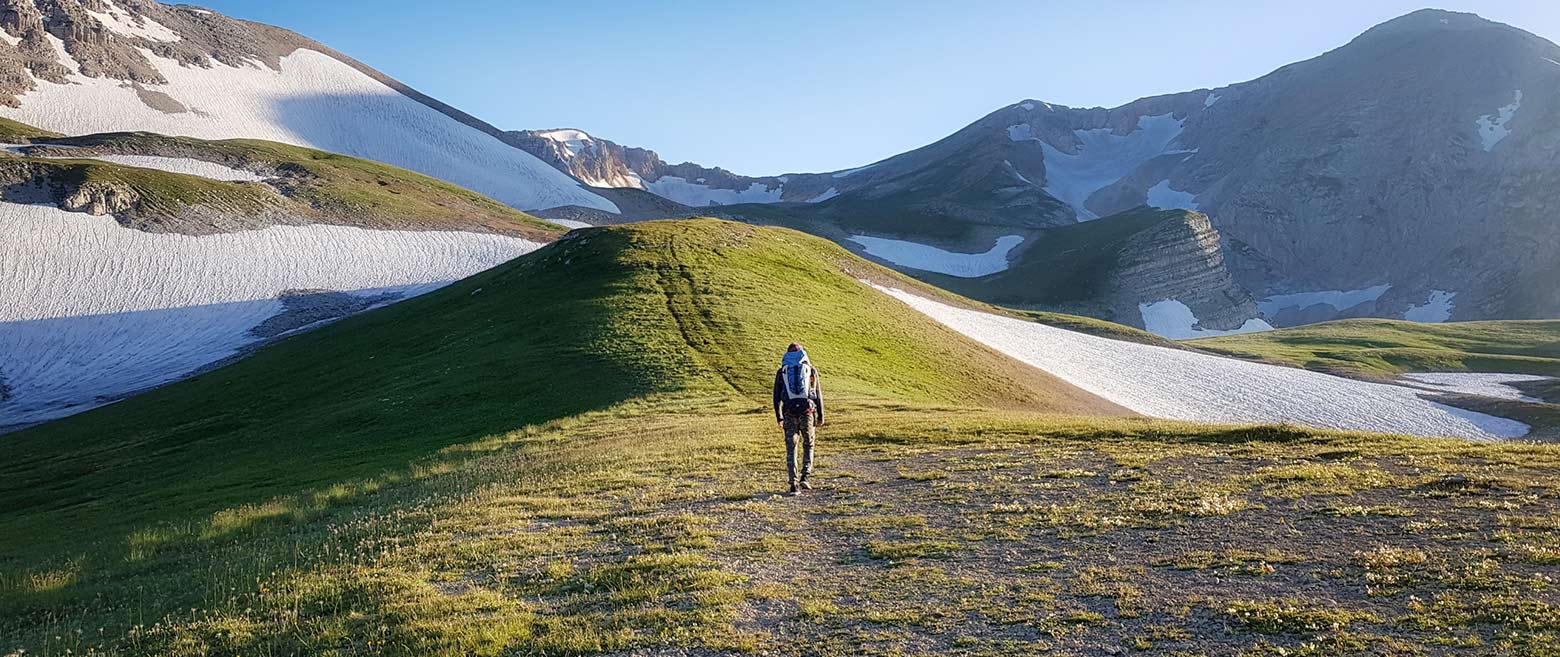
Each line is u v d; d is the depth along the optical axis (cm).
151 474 4391
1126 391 8700
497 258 15012
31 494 4319
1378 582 959
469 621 1034
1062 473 1798
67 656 1119
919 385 5088
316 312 12012
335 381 6066
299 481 3206
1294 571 1031
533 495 1867
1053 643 854
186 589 1433
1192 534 1244
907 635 902
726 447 2436
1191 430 2375
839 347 5434
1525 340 15750
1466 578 935
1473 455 1731
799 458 2223
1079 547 1215
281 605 1188
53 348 10406
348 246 14562
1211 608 920
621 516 1605
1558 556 980
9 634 1338
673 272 6944
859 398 3778
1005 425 2700
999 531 1334
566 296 6638
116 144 17650
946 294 12812
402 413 4409
